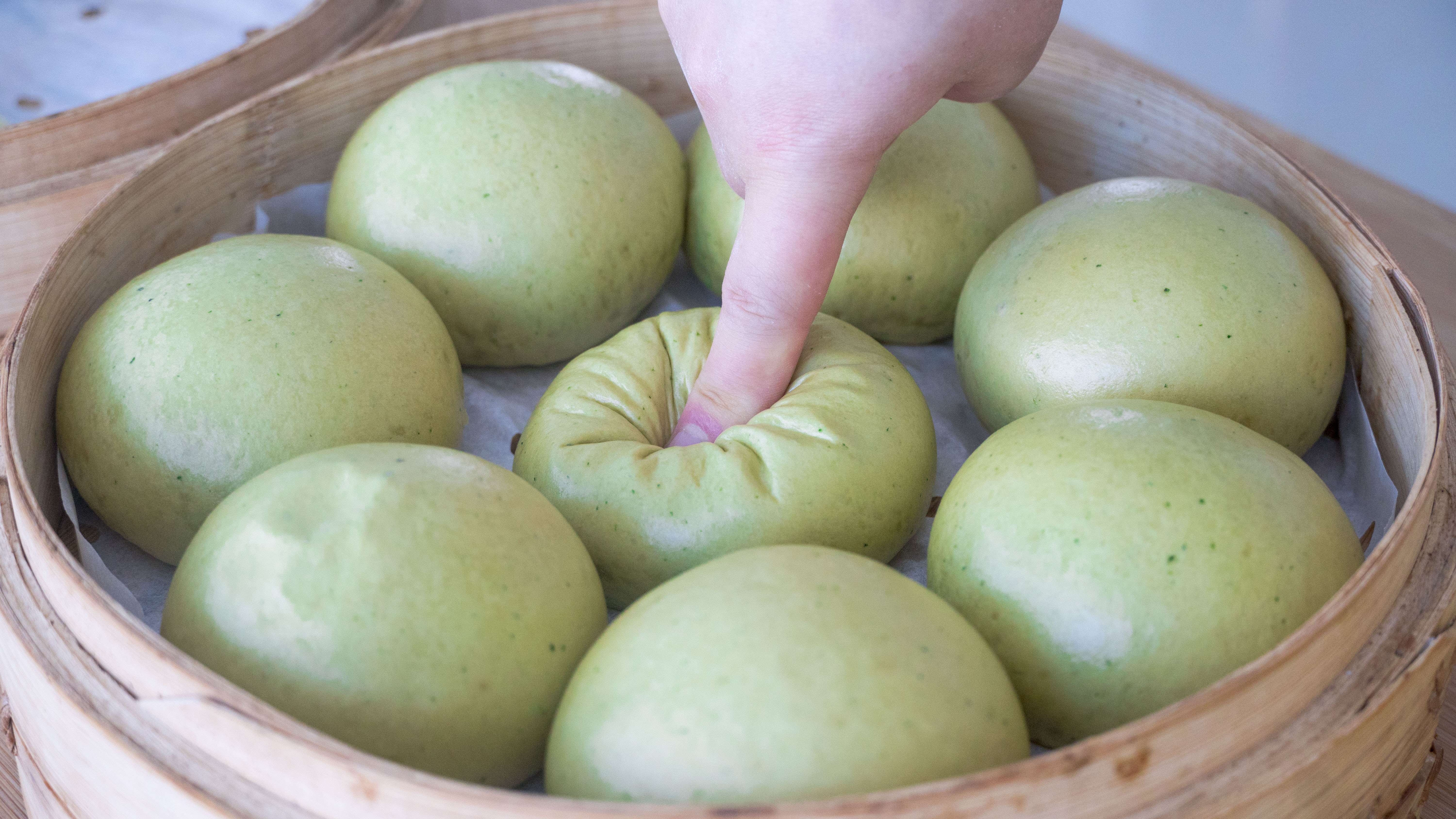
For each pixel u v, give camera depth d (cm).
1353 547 48
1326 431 56
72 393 52
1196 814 43
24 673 46
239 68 62
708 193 60
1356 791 45
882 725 43
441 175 56
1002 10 48
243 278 53
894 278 58
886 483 52
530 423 55
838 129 48
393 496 47
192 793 43
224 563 47
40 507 50
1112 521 47
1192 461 48
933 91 48
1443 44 91
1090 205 56
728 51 49
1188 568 47
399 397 53
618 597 52
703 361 56
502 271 56
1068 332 53
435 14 70
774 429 52
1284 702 44
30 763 48
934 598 46
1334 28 96
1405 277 53
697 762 43
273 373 51
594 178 57
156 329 52
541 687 47
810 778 43
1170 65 99
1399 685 45
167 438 51
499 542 47
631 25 63
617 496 52
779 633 44
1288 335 53
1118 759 42
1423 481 47
